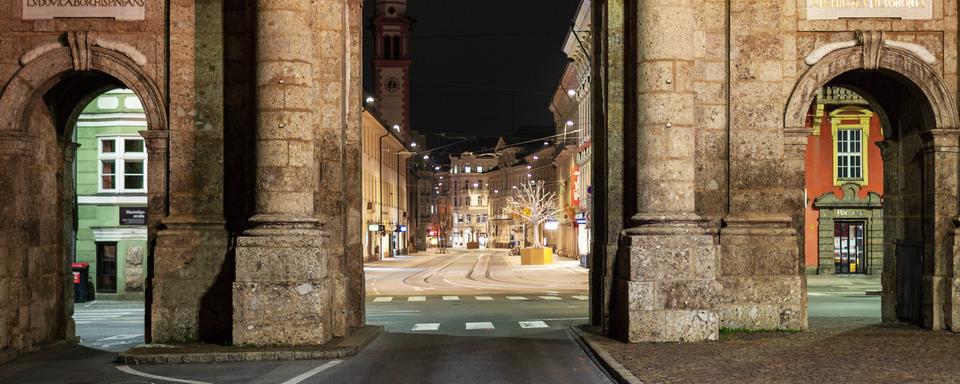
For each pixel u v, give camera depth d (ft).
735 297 57.36
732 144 58.18
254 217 53.52
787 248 57.52
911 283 61.72
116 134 111.04
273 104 53.67
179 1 57.77
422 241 487.20
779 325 57.47
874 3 58.85
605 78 59.88
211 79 57.67
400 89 379.35
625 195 58.44
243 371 46.29
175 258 56.75
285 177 53.57
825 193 151.23
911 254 61.57
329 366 47.52
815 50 58.65
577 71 233.96
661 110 54.24
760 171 58.23
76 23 57.57
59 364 50.93
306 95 54.34
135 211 110.83
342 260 58.95
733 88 58.34
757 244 57.57
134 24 57.77
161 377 44.96
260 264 52.42
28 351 56.39
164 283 56.65
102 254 111.65
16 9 57.26
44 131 59.67
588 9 185.47
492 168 566.36
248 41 57.57
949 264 57.98
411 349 54.39
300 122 54.03
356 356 51.11
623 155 58.90
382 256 270.87
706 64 58.65
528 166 423.23
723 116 58.54
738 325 57.31
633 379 39.60
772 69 58.44
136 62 57.62
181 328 56.49
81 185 111.14
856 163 152.15
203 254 56.70
